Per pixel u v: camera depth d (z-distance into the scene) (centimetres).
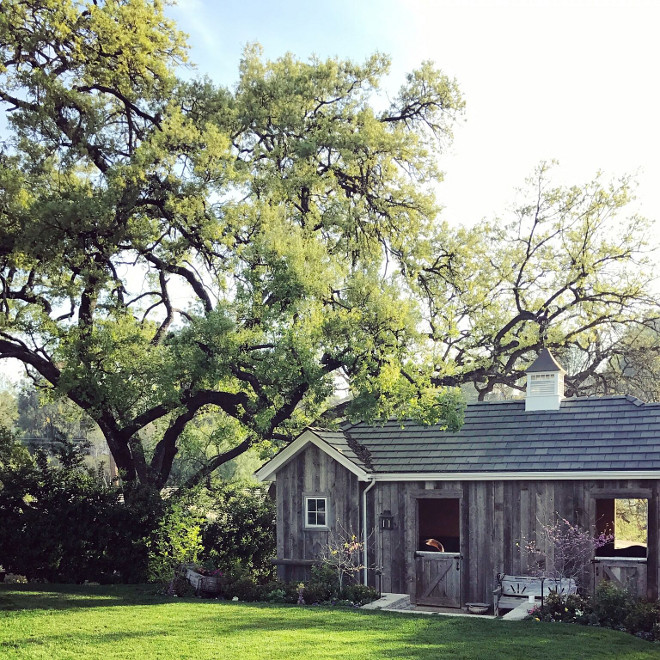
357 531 1845
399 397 1950
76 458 2169
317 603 1644
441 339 2838
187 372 2042
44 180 2212
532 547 1705
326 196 2689
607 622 1402
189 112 2359
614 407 1844
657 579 1591
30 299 2336
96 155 2308
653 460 1622
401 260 2716
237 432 2705
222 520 2231
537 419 1900
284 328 1944
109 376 2109
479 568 1761
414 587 1814
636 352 3244
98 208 1977
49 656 1097
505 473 1734
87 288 2202
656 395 3394
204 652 1122
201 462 2708
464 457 1833
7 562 2053
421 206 2664
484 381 3061
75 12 2150
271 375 1939
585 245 3009
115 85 2316
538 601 1605
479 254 2992
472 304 2991
